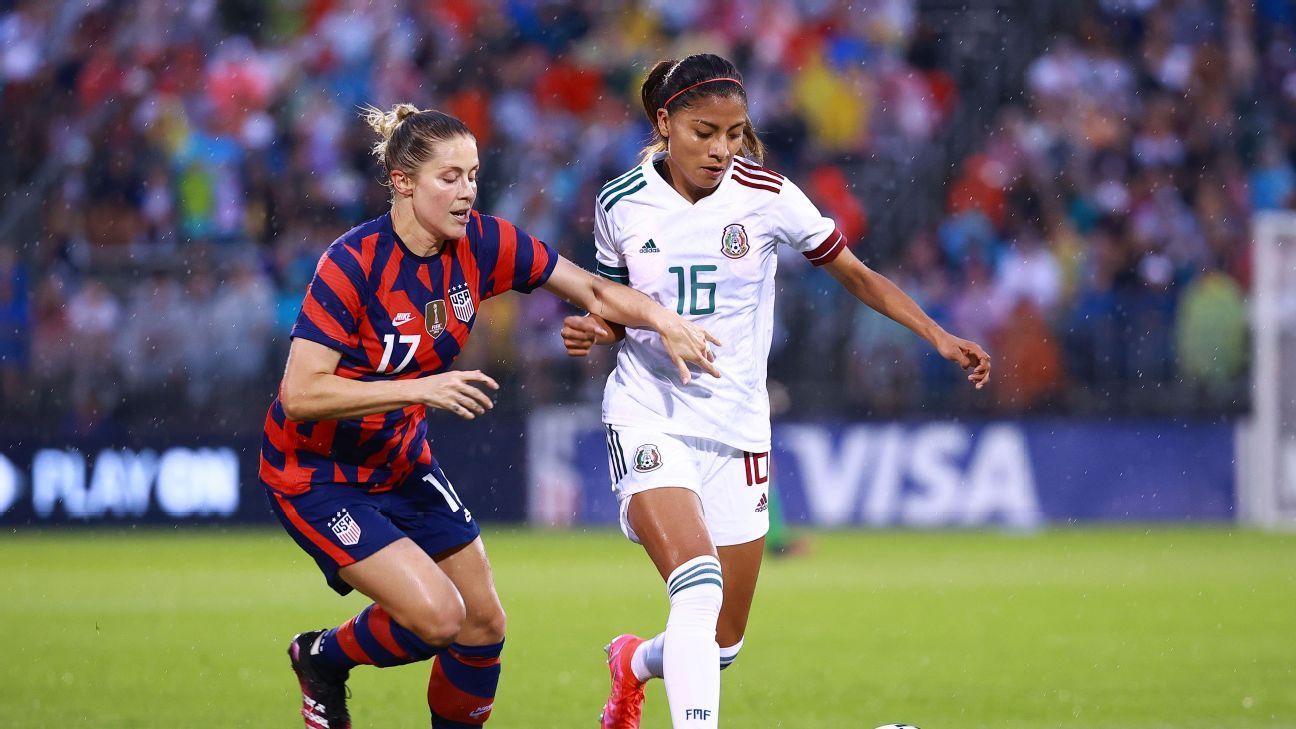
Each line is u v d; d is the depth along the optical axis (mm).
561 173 64875
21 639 29031
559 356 57875
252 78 65562
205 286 58344
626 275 17562
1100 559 45656
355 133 64750
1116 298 59312
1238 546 49562
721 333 17156
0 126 64938
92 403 56469
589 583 39469
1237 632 30297
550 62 67812
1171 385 58812
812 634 30234
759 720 21125
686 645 15531
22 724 20391
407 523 16828
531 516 55844
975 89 69812
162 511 54312
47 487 54312
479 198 64812
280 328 58875
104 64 66188
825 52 69375
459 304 16219
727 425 17203
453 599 15773
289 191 63094
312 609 33938
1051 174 66500
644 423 17094
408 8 68375
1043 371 59125
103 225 62312
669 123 16438
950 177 66562
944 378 58688
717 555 16469
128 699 22453
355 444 16109
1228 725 20562
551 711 21812
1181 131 68438
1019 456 57031
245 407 56625
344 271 15453
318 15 67812
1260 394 57438
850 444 56562
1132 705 22172
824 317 59312
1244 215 66375
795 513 56281
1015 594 37000
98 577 40938
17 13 67688
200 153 63594
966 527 56406
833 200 64500
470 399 14984
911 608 34375
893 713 21609
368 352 15844
